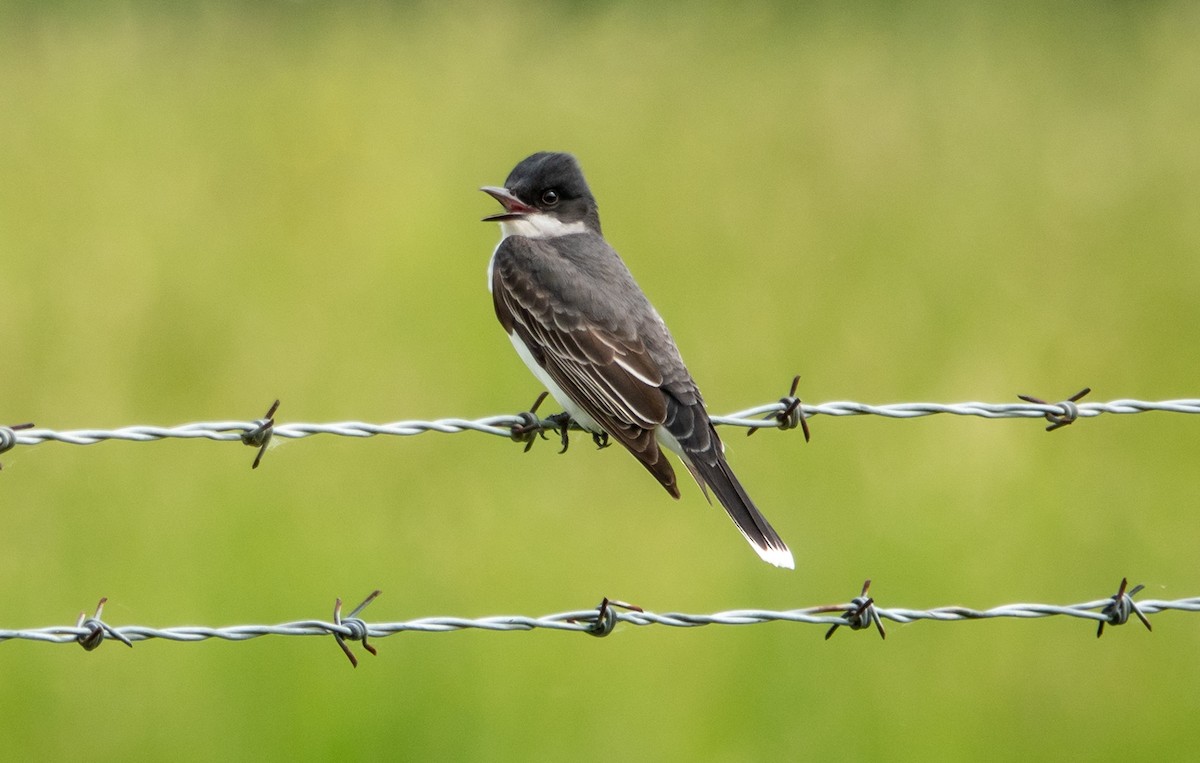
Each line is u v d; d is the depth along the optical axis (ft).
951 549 36.22
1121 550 36.60
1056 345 46.24
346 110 59.36
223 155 54.80
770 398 42.01
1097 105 65.00
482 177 53.88
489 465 38.65
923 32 74.02
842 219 54.49
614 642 33.01
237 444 39.14
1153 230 54.60
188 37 67.51
